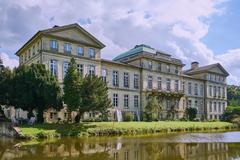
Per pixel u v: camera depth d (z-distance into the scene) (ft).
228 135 149.07
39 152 84.58
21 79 152.35
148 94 242.99
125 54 265.34
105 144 104.83
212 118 313.12
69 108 146.82
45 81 150.30
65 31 191.01
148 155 79.92
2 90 156.35
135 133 152.97
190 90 297.94
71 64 152.15
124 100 229.45
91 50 204.33
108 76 221.46
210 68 318.65
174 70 272.31
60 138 124.67
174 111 262.26
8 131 132.05
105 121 185.47
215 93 325.42
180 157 76.84
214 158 75.10
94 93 148.46
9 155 79.15
